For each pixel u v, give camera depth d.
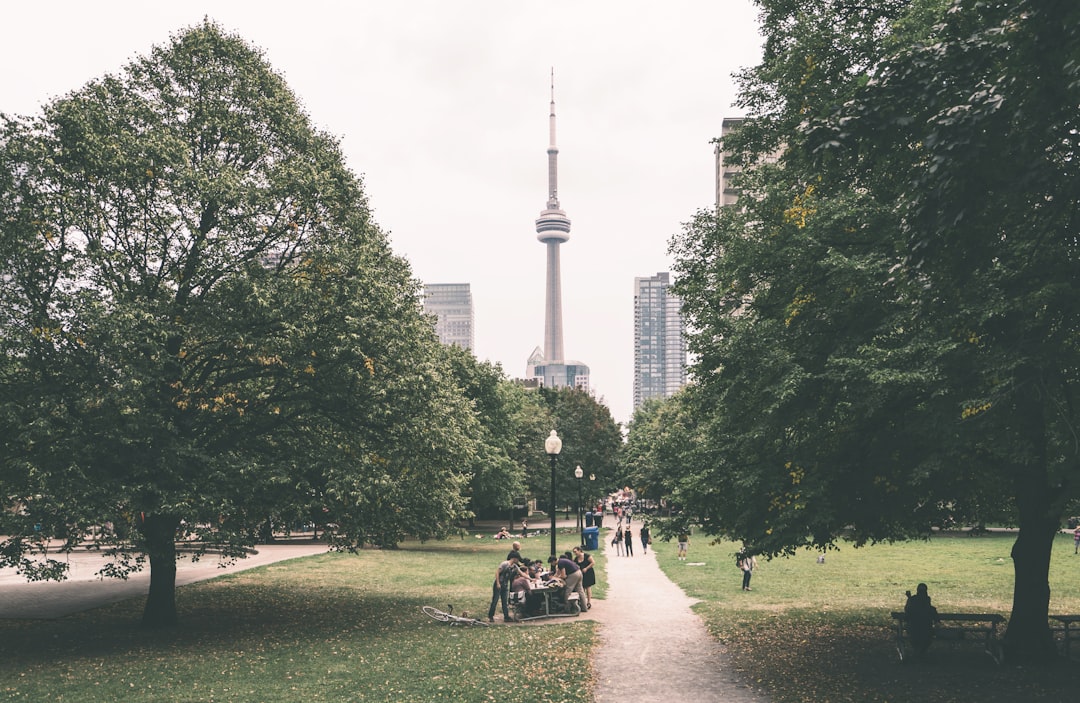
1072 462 11.30
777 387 13.73
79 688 13.55
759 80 17.27
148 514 16.95
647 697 12.54
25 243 17.33
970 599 24.47
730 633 18.48
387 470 21.38
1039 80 8.84
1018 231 10.84
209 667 15.20
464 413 25.27
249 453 19.98
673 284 18.45
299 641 18.09
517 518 92.62
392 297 20.86
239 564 35.25
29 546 17.44
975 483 15.35
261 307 18.38
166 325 17.83
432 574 33.22
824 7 16.41
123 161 17.97
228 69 21.70
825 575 32.31
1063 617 14.91
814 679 13.59
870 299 13.73
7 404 16.20
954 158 8.85
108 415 17.16
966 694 12.23
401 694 12.83
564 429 84.50
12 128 18.17
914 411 13.82
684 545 42.41
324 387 20.02
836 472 13.76
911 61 9.61
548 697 12.57
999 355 10.73
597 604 23.97
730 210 17.64
